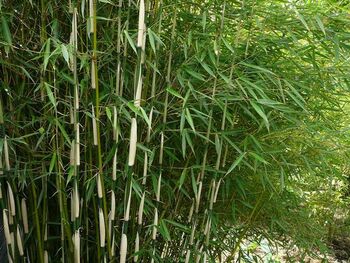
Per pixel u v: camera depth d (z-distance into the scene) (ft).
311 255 7.70
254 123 5.94
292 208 6.95
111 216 5.35
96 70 4.86
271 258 8.71
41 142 5.50
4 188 5.56
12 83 5.46
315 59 5.83
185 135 5.24
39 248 5.67
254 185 6.35
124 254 5.36
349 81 5.77
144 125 5.54
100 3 5.25
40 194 5.59
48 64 5.25
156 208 5.55
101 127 5.52
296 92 5.33
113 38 5.34
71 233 5.78
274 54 5.73
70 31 5.39
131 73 5.34
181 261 6.15
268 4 5.67
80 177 5.65
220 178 5.78
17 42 5.24
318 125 5.92
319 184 7.96
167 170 5.92
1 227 6.14
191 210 5.90
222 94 5.32
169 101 5.59
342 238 12.07
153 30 5.26
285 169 6.24
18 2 5.22
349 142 6.64
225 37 5.62
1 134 5.19
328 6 5.62
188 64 5.36
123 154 5.56
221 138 5.45
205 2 5.65
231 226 6.61
